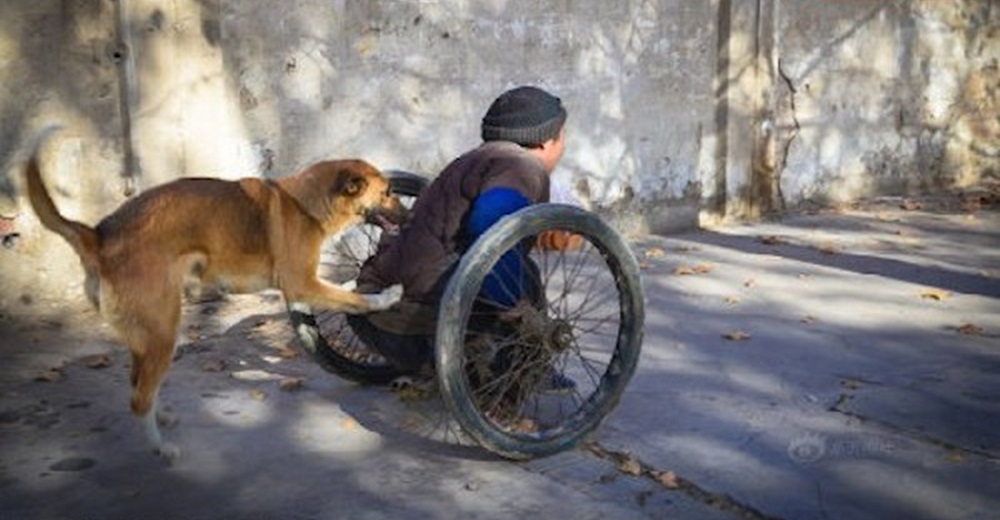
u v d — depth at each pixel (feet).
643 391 14.23
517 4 22.33
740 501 10.82
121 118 18.04
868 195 30.01
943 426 12.92
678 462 11.82
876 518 10.48
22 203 17.40
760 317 17.93
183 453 12.07
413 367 13.32
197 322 17.42
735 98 26.03
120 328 11.39
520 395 12.60
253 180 12.25
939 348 16.15
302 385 14.44
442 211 12.35
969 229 25.63
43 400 13.78
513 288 11.98
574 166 23.85
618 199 24.72
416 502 10.85
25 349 16.01
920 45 29.99
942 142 31.24
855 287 19.99
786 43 26.96
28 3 16.97
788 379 14.74
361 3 20.26
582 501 10.87
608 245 11.82
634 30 24.21
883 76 29.40
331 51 20.07
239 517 10.49
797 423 13.03
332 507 10.73
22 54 17.03
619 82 24.21
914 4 29.58
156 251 11.30
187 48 18.28
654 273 21.09
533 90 12.71
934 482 11.32
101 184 18.03
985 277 20.83
